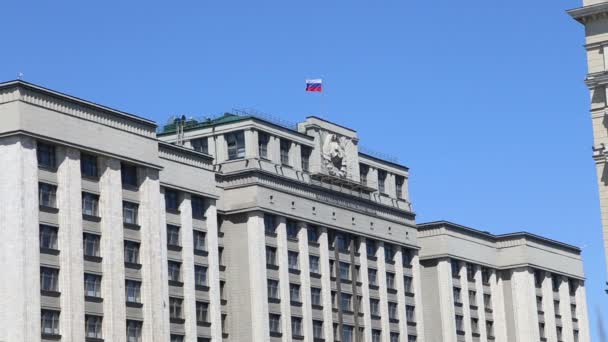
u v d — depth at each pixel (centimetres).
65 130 13638
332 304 17738
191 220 15650
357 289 18250
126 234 14338
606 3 10812
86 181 13925
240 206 16638
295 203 17250
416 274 19662
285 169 17325
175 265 15325
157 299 14512
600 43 10906
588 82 10881
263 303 16388
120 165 14338
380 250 18862
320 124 18138
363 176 19000
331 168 18088
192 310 15338
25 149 13200
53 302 13288
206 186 16038
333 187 18138
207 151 17188
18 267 13000
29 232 13088
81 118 13862
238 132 16988
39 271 13162
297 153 17625
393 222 19288
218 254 16338
